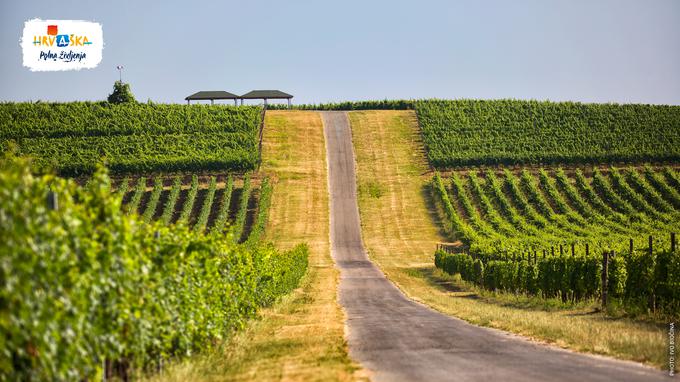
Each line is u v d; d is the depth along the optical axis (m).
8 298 9.70
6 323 9.59
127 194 121.88
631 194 123.81
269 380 15.43
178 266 18.94
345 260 97.12
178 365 17.31
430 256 99.62
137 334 15.42
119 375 15.43
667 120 165.75
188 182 128.75
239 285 29.02
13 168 11.14
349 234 113.19
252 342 23.91
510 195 127.88
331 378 15.26
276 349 21.67
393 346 21.47
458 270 68.81
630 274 32.72
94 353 12.82
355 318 33.66
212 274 22.91
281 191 130.12
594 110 171.62
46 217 11.08
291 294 52.56
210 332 21.77
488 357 17.84
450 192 130.88
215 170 134.88
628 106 174.38
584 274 39.03
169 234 19.58
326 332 26.78
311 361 18.41
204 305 20.80
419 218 120.50
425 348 20.59
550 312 35.06
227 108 170.12
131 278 14.70
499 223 112.00
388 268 88.56
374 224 117.88
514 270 50.78
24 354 10.13
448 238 111.00
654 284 30.14
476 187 129.38
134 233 15.92
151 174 131.62
